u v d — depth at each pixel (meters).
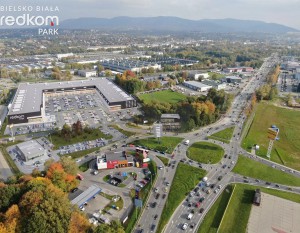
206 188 166.75
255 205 151.88
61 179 153.75
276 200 157.12
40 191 126.06
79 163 194.38
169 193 161.88
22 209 120.00
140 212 145.25
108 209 148.00
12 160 196.00
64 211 121.62
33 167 187.75
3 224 112.06
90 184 170.00
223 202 154.75
